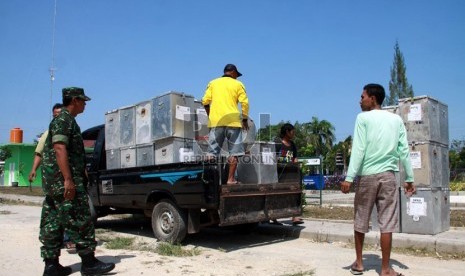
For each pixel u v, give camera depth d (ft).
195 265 19.31
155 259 20.47
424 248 22.15
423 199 24.09
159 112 25.23
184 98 25.34
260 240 26.14
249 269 18.58
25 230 28.84
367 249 22.93
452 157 135.03
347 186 16.78
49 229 17.01
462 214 33.76
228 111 23.48
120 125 28.12
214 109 23.73
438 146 25.29
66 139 16.80
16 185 99.19
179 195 23.03
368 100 17.58
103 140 29.86
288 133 28.32
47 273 16.98
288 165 26.81
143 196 25.48
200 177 21.86
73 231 17.11
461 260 20.30
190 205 22.50
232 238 26.86
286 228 27.35
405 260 20.22
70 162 17.20
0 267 18.94
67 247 22.30
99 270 17.46
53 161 17.11
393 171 16.61
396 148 16.70
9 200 54.75
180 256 21.25
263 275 17.56
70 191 16.70
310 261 20.02
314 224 28.94
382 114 16.87
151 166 24.59
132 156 27.04
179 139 24.80
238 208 22.52
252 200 23.44
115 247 23.41
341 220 30.63
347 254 21.62
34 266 19.17
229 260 20.42
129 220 35.73
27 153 103.50
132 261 20.03
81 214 17.26
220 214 21.35
